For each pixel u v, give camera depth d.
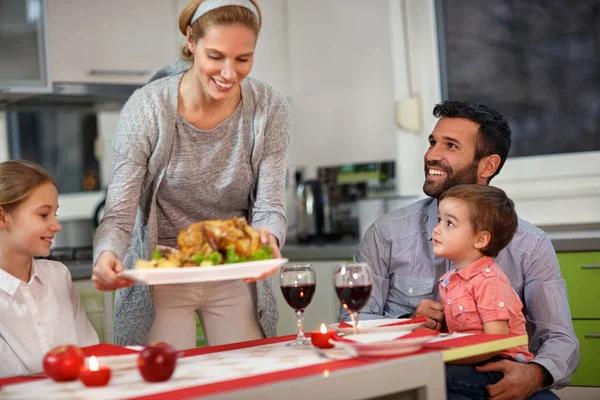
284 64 3.92
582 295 2.69
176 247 2.08
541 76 3.39
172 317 2.02
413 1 3.63
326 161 3.88
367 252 2.12
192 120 1.91
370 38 3.70
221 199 2.04
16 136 4.32
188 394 1.15
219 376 1.28
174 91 1.89
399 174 3.66
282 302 3.31
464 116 2.03
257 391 1.16
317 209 3.75
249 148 1.98
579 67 3.31
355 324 1.58
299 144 3.96
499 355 1.82
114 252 1.75
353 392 1.26
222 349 1.60
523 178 3.42
